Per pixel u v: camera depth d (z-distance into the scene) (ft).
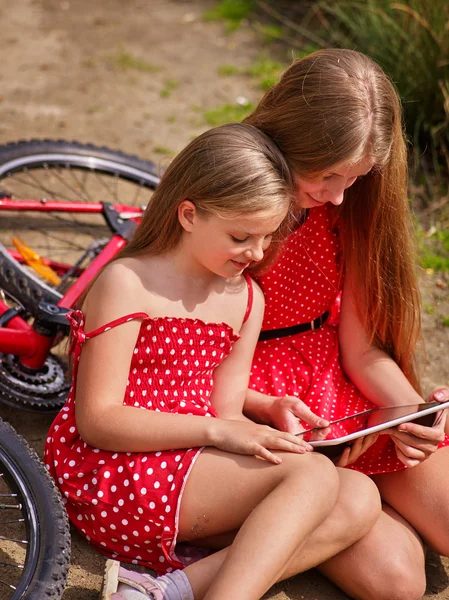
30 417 7.80
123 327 6.00
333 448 6.17
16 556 6.18
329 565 6.25
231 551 5.41
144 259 6.23
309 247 6.93
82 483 6.07
